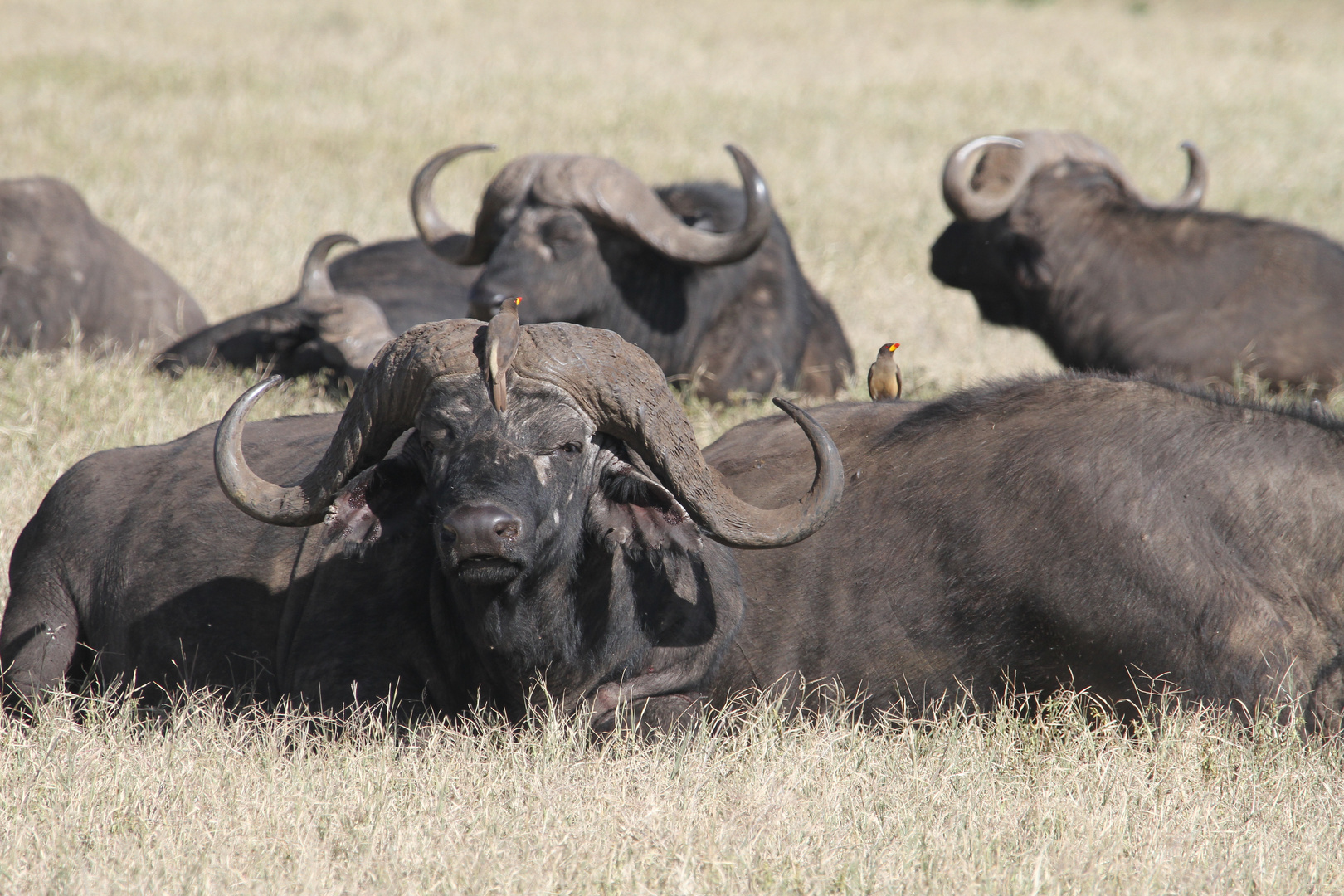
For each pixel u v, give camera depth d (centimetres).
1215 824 1548
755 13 11619
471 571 1528
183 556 1925
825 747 1734
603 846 1478
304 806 1541
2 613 2147
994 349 4109
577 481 1622
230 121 6581
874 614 1898
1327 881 1455
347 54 8725
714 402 3422
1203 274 3556
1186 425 1841
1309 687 1744
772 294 3519
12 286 3606
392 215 5178
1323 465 1811
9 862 1418
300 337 3406
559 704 1786
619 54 9256
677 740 1777
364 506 1636
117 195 5144
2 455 2641
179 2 10406
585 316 3234
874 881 1416
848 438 2045
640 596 1778
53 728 1745
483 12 10856
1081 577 1789
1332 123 7581
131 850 1447
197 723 1767
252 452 2030
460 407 1550
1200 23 12594
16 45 8331
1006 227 3741
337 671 1783
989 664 1850
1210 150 6788
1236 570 1764
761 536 1617
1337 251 3541
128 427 2797
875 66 9188
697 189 3547
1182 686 1764
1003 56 9756
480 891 1379
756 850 1479
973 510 1869
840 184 5988
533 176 3222
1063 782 1650
